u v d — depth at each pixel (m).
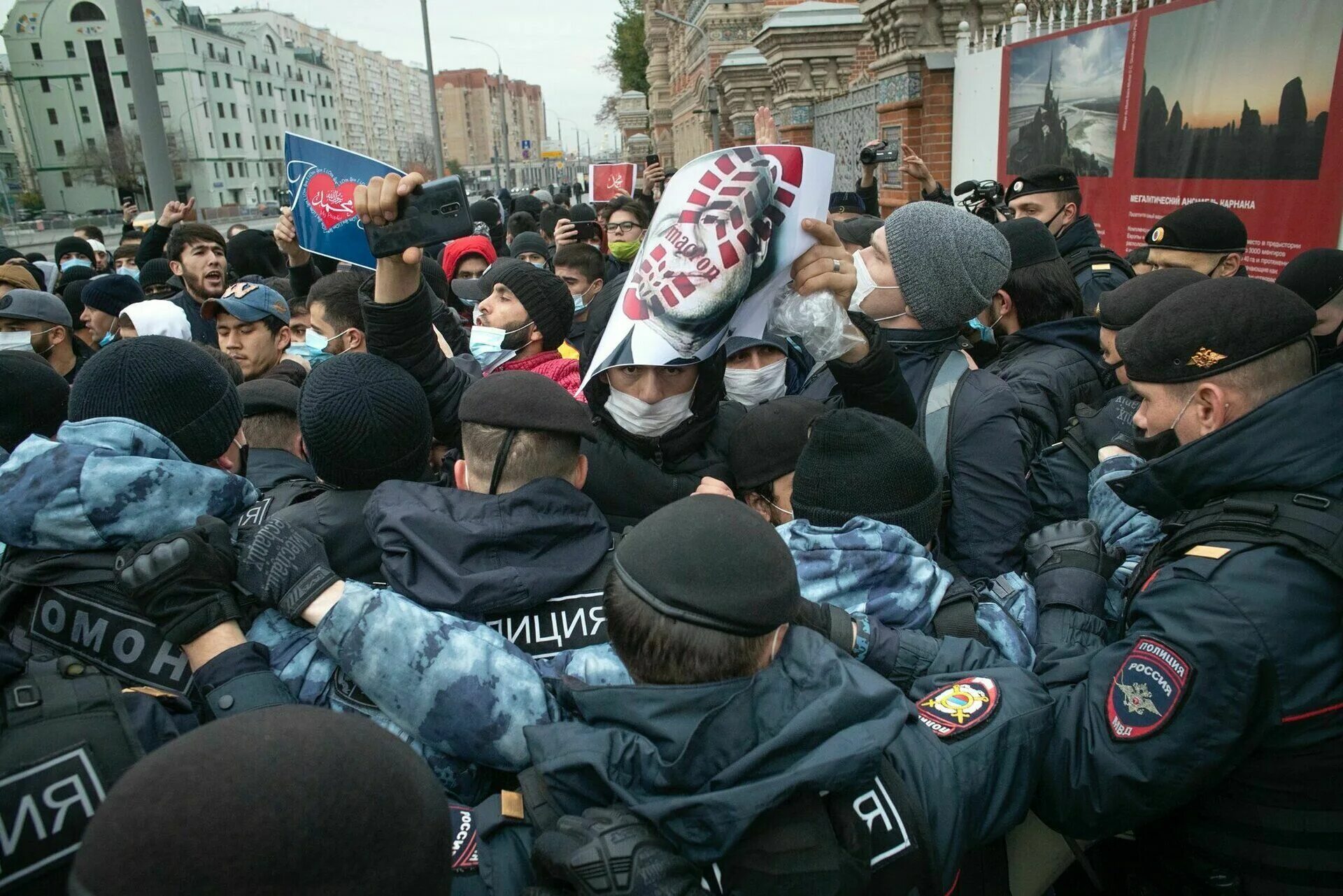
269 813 0.64
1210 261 3.14
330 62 117.38
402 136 152.50
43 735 1.10
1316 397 1.31
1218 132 4.45
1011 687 1.41
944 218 2.02
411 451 1.74
